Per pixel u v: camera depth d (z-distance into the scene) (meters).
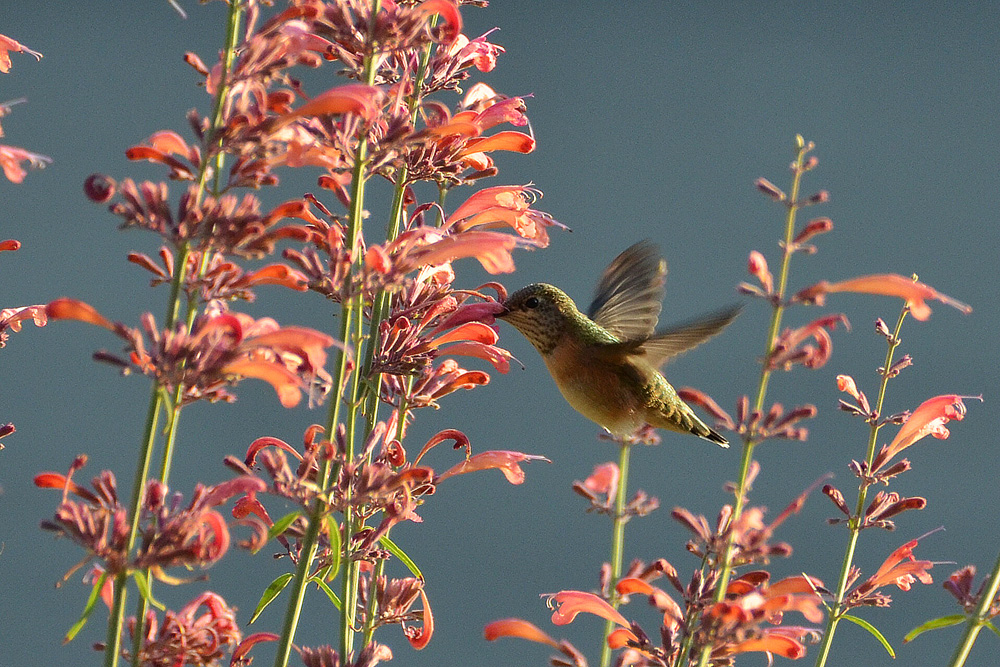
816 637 4.16
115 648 4.11
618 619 4.14
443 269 4.18
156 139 4.12
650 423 4.24
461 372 4.17
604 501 4.18
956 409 4.18
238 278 4.12
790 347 4.14
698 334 4.21
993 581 4.15
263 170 4.12
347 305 4.14
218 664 4.13
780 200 4.14
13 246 4.15
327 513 4.13
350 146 4.14
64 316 4.11
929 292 4.14
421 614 4.16
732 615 4.12
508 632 4.14
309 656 4.15
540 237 4.19
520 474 4.18
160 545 4.11
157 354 4.11
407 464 4.17
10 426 4.14
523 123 4.18
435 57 4.18
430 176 4.17
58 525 4.11
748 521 4.13
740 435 4.13
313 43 4.14
